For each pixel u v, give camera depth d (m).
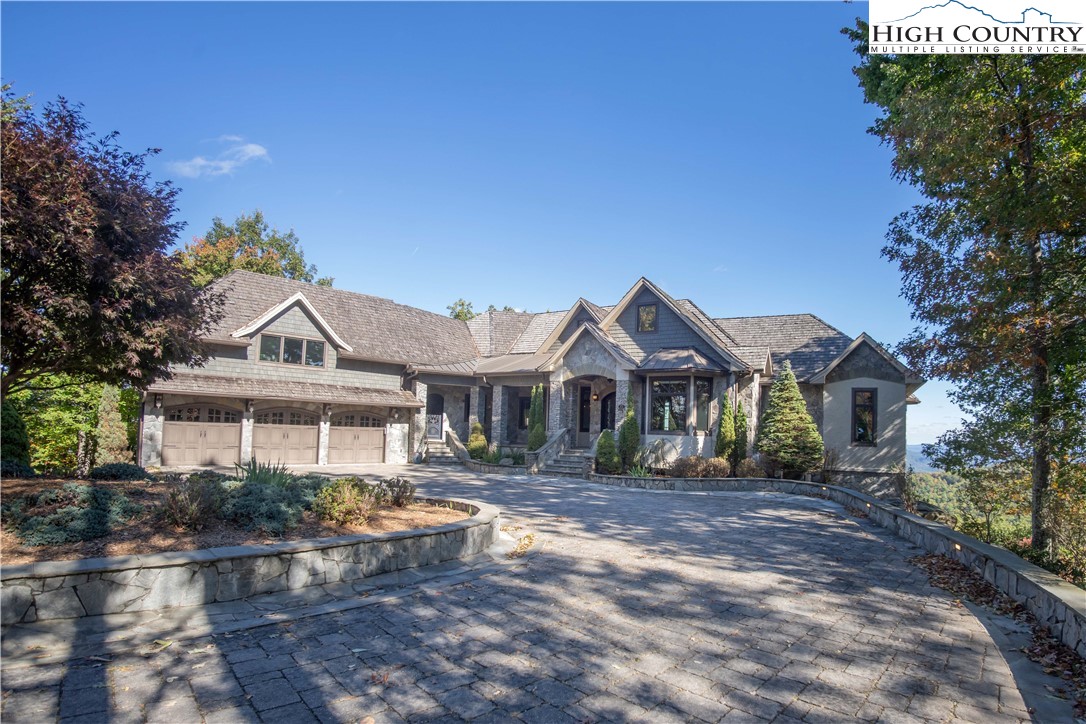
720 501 16.06
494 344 31.36
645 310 23.91
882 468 20.56
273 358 22.91
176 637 5.16
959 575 8.13
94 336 7.59
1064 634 5.58
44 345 7.70
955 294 10.82
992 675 4.89
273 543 6.74
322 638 5.33
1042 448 10.43
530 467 22.28
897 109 12.85
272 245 43.91
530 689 4.43
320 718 3.92
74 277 7.32
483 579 7.46
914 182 12.68
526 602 6.55
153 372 8.77
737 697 4.38
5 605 5.00
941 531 9.53
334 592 6.63
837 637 5.71
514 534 10.36
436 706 4.13
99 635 5.09
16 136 6.54
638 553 9.14
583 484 19.52
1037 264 9.33
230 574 6.12
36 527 6.24
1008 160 10.16
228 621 5.60
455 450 26.83
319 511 8.16
